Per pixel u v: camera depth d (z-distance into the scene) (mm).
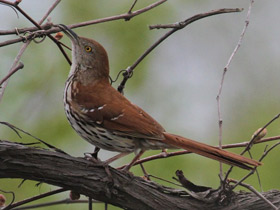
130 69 9391
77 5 13461
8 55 12914
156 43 9242
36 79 12820
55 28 9055
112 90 9375
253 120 13281
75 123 9156
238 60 15164
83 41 9586
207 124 13570
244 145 9047
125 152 9016
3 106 12492
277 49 15398
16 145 7582
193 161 11586
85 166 7906
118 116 8891
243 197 8484
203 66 14930
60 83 12828
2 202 8617
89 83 9445
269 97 14641
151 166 11539
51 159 7730
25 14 8898
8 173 7629
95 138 9055
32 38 8820
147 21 13414
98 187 7906
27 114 12531
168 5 13859
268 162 11656
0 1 8773
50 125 12445
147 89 13570
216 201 8336
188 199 8352
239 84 14875
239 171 11461
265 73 15086
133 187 8102
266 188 11297
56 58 12992
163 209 8211
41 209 11719
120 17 9328
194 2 14992
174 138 8656
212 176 11500
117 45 13328
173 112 13609
